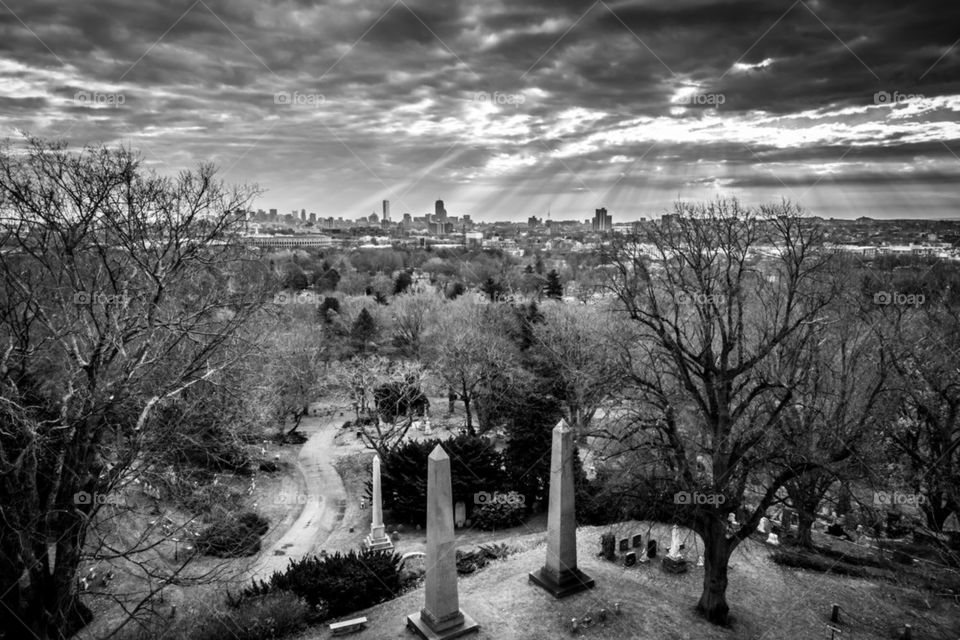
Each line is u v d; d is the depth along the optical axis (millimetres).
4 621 18266
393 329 80188
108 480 20719
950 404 28531
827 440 28031
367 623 24500
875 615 25609
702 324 25375
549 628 23594
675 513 25312
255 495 41312
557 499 26016
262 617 23828
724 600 24516
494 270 111438
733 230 26688
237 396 29953
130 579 28672
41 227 21141
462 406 67188
